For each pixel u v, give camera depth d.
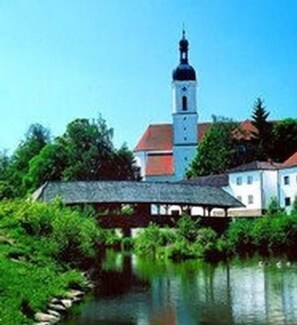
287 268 60.41
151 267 62.88
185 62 163.38
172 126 168.38
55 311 33.91
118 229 88.62
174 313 35.59
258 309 36.88
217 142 137.62
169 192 88.12
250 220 87.62
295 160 113.44
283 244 81.69
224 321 33.25
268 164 117.44
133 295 42.41
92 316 33.88
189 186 91.31
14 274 35.97
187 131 161.00
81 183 85.06
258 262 67.88
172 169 161.88
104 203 83.50
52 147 124.69
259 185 114.12
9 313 28.55
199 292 44.28
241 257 74.88
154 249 77.81
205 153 137.50
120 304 38.41
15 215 51.44
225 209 92.31
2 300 30.17
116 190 85.06
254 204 114.81
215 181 121.38
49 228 50.09
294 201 103.50
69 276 42.34
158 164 163.50
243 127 145.62
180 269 60.94
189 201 88.06
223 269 60.53
